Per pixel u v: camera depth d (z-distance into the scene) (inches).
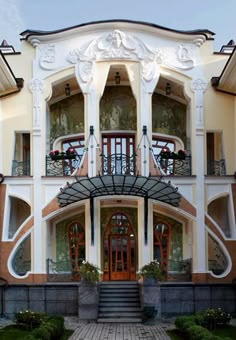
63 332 776.9
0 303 948.6
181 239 1101.1
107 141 1131.9
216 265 1058.1
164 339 724.7
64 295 947.3
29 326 797.2
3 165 1008.9
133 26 1032.8
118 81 1111.0
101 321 882.8
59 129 1133.7
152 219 997.2
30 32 1030.4
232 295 951.6
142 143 1008.9
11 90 1019.9
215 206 1095.6
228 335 732.7
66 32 1028.5
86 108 1020.5
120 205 1090.1
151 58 1033.5
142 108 1020.5
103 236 1112.8
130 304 940.0
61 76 1032.2
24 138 1096.8
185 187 1004.6
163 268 1089.4
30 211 999.6
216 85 1022.4
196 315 814.5
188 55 1040.2
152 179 901.8
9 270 967.0
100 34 1040.2
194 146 1015.0
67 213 1090.7
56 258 1090.7
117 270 1103.6
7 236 986.1
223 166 1016.2
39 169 1002.7
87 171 1001.5
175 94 1131.3
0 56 867.4
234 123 1021.8
